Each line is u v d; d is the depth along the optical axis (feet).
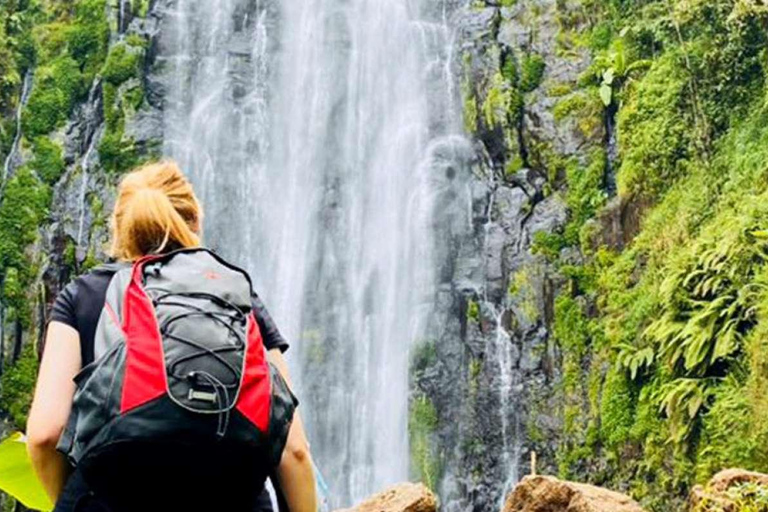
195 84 58.23
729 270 38.83
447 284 53.01
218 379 7.10
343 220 56.70
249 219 56.90
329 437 53.01
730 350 37.35
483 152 53.93
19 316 53.31
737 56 44.29
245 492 7.28
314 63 59.31
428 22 58.29
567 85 52.39
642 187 47.32
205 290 7.52
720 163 44.06
